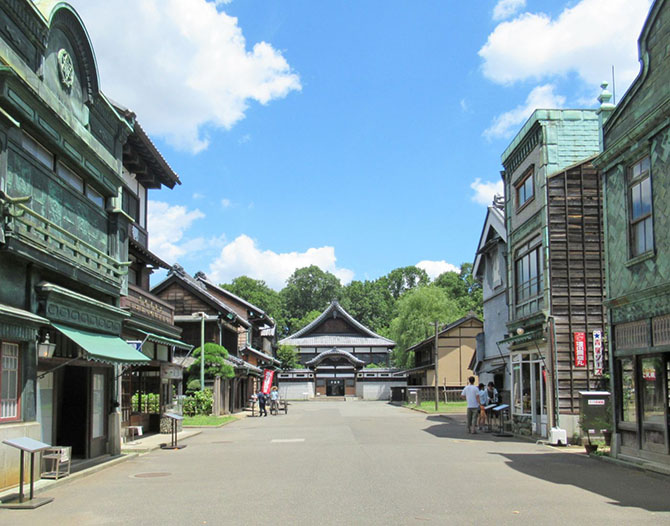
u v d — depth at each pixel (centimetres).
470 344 5472
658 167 1281
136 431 2022
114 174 1595
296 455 1585
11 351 1080
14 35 1106
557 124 1994
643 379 1338
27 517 857
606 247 1534
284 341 8231
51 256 1205
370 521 810
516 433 2178
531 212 2094
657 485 1102
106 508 918
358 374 7350
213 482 1161
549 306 1903
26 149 1178
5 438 1027
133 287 1967
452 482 1130
